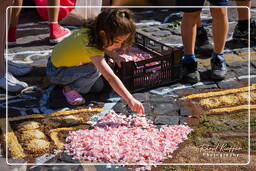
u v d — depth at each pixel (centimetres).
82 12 600
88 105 387
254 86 419
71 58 381
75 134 338
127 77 400
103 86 416
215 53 433
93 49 346
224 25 417
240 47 514
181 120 362
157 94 407
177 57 423
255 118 364
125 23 335
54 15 528
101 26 338
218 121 360
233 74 445
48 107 385
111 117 365
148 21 621
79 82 391
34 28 601
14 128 351
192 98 398
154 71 415
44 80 438
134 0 675
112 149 315
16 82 412
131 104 335
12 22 523
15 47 529
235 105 386
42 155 317
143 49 481
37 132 345
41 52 514
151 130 345
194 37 423
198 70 454
